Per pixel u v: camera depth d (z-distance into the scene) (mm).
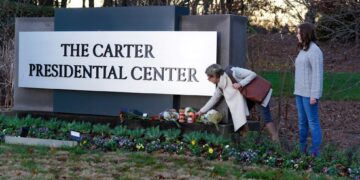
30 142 9844
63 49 11141
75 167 8078
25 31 11742
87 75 10914
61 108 11312
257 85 9328
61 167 8078
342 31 13812
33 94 11711
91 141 9469
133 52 10484
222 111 9859
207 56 9914
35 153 8992
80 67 10977
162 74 10250
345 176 7738
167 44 10188
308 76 8539
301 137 8820
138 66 10453
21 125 10492
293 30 16734
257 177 7578
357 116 13750
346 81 17312
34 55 11438
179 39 10102
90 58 10875
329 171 7844
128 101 10703
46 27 11586
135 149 9250
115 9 10758
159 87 10281
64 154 8945
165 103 10367
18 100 11844
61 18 11242
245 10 15633
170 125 9906
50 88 11305
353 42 19828
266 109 9375
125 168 8023
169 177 7570
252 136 8930
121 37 10570
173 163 8352
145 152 9117
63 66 11156
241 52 10273
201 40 9938
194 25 10211
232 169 7977
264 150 8570
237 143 8812
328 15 13586
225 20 9961
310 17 14148
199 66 9977
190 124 9781
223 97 9805
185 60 10070
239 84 9258
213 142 8992
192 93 10047
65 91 11273
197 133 9344
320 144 8750
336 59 21031
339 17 13492
